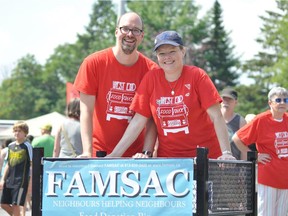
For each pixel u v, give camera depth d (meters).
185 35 89.00
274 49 80.81
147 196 5.89
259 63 86.81
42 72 123.50
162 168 5.86
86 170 6.03
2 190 13.45
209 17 91.38
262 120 9.66
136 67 7.19
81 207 6.04
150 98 6.72
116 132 7.24
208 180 5.82
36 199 6.13
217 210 6.04
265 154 9.69
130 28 6.99
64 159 6.08
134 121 6.79
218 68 90.56
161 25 86.44
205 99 6.50
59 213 6.09
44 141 15.62
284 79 62.12
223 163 6.12
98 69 7.13
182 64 6.59
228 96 10.78
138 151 7.30
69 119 11.31
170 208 5.84
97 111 7.26
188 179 5.80
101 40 110.94
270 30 82.69
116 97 7.17
